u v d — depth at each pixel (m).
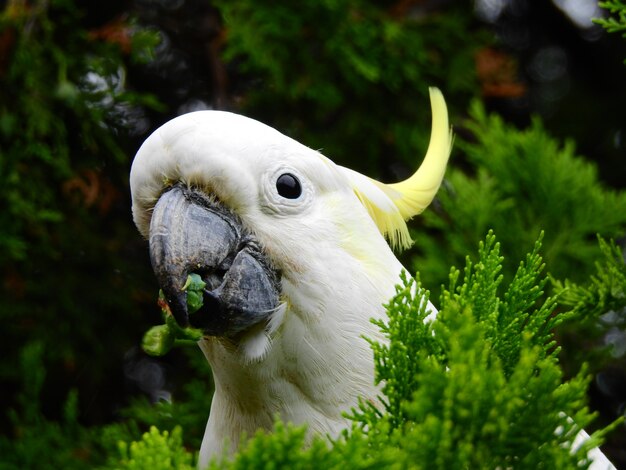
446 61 9.98
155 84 10.51
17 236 9.12
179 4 10.60
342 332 4.99
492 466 3.39
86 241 9.78
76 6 10.40
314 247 5.02
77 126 9.70
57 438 8.54
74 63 9.63
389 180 10.00
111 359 9.87
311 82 9.73
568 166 7.77
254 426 5.27
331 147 9.78
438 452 3.29
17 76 9.47
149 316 10.05
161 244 4.97
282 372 5.06
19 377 9.40
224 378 5.22
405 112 9.96
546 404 3.38
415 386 3.74
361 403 3.81
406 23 10.02
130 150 10.09
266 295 4.96
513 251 7.43
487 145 7.97
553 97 10.97
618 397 9.57
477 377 3.32
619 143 10.70
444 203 7.66
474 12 10.56
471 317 3.58
